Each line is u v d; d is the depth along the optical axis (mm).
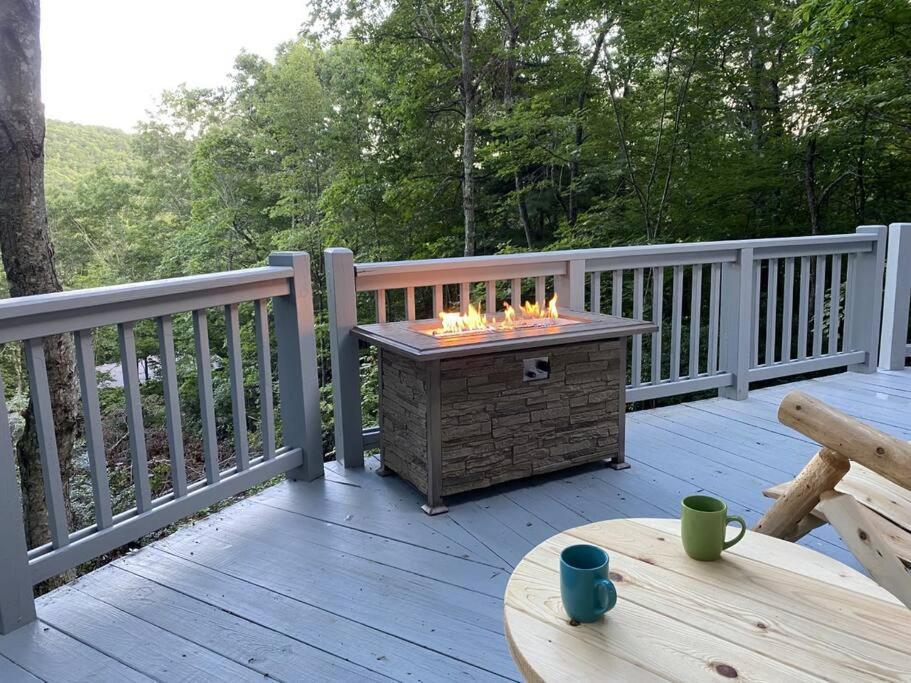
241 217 17688
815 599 1003
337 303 2770
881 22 6266
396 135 12391
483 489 2637
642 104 8602
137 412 2111
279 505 2531
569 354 2613
